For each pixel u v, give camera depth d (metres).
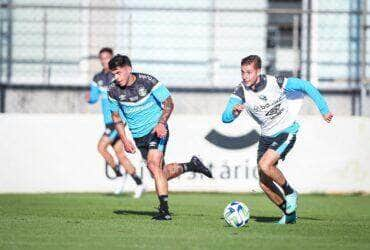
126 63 33.72
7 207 41.66
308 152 53.31
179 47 58.50
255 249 26.05
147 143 35.00
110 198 48.19
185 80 58.12
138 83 34.03
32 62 58.31
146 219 35.25
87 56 58.47
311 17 57.84
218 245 26.89
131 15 58.72
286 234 30.09
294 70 57.97
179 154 52.91
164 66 58.34
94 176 52.97
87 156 52.94
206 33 59.00
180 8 55.78
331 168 53.44
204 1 60.00
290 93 33.00
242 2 60.50
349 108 57.41
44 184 52.91
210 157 52.97
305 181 53.34
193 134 52.94
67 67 58.47
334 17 58.47
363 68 55.88
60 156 52.91
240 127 53.00
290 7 78.31
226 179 53.00
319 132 53.38
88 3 59.03
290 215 33.72
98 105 57.44
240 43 59.19
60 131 52.84
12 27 58.19
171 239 28.34
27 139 52.88
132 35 58.34
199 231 30.67
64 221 34.28
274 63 60.59
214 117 53.00
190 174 52.94
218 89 57.47
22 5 55.28
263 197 50.22
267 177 33.38
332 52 58.31
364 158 53.59
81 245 26.91
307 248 26.52
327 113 32.53
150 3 59.75
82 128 52.91
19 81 58.16
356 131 53.56
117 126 35.03
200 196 50.41
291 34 63.66
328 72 58.16
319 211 41.88
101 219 35.31
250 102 32.53
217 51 58.94
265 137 33.25
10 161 52.81
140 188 49.03
